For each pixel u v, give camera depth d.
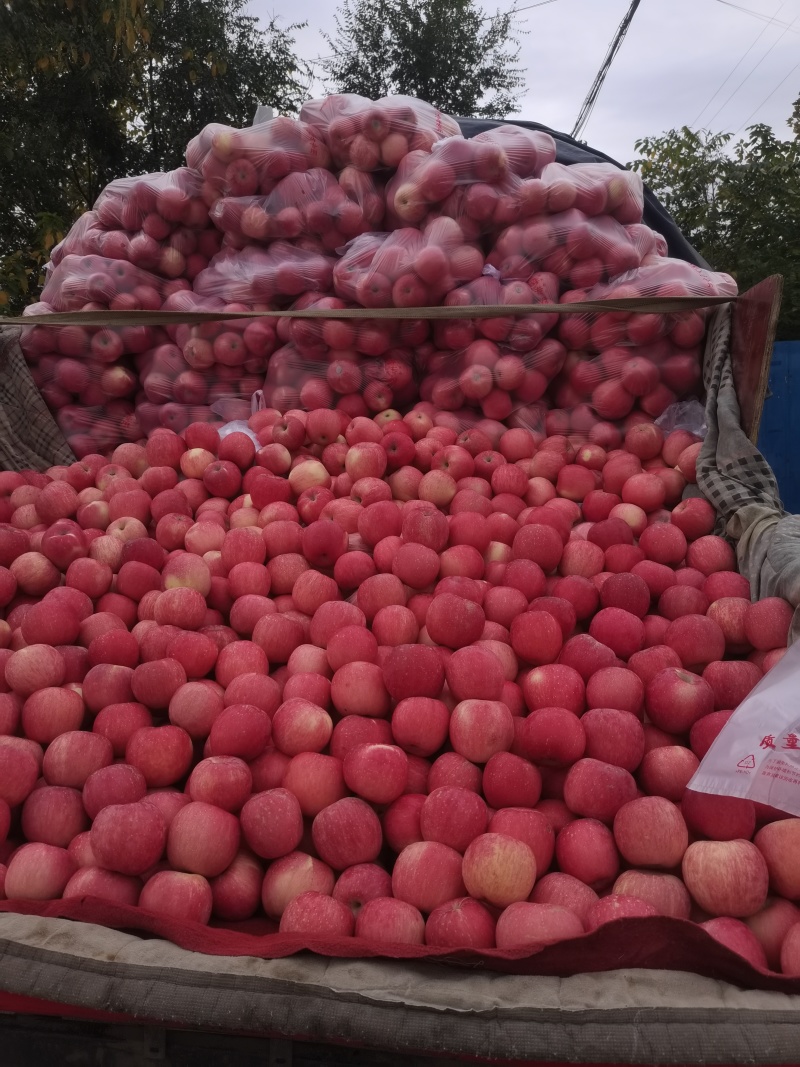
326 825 1.85
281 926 1.69
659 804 1.79
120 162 13.27
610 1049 1.30
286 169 4.04
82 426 4.60
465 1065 1.40
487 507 3.24
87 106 12.07
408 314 3.62
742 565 2.89
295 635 2.55
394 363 3.96
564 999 1.38
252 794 2.03
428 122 4.12
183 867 1.79
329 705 2.32
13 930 1.58
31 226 12.07
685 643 2.41
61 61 11.58
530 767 2.00
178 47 13.15
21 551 2.93
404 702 2.14
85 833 1.92
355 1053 1.44
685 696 2.12
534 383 3.82
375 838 1.86
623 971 1.45
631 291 3.68
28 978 1.48
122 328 4.45
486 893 1.68
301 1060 1.45
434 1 17.38
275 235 4.16
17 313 11.13
